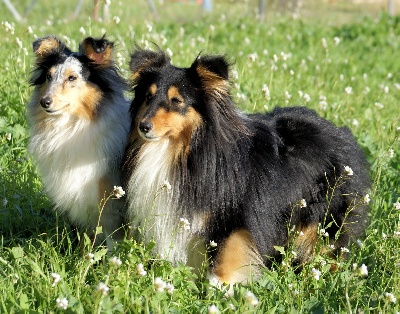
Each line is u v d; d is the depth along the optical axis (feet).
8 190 23.99
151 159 19.26
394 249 20.94
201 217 19.31
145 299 16.94
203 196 19.12
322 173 20.90
